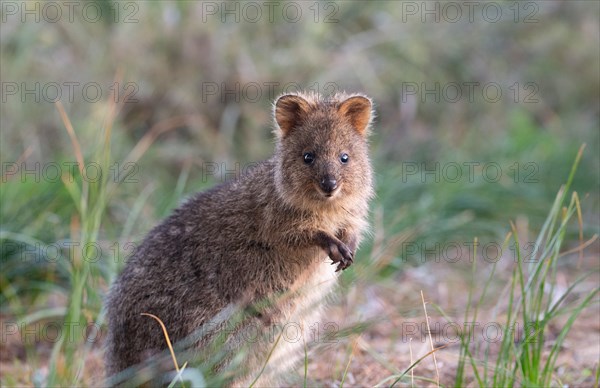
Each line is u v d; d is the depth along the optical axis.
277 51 19.17
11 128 16.91
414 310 11.03
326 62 19.19
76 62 18.17
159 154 16.75
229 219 9.25
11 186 13.66
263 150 17.88
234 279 9.16
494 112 20.50
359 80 19.44
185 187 15.14
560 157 17.56
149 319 8.84
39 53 18.17
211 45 18.62
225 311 8.95
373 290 12.62
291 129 9.74
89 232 10.09
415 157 18.25
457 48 21.27
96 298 10.45
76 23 18.62
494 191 15.88
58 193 13.11
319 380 9.81
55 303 12.27
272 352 8.65
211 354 8.73
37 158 16.39
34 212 12.82
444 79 20.67
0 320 11.91
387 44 20.30
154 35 18.58
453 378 9.66
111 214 13.98
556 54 22.39
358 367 10.04
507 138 18.73
